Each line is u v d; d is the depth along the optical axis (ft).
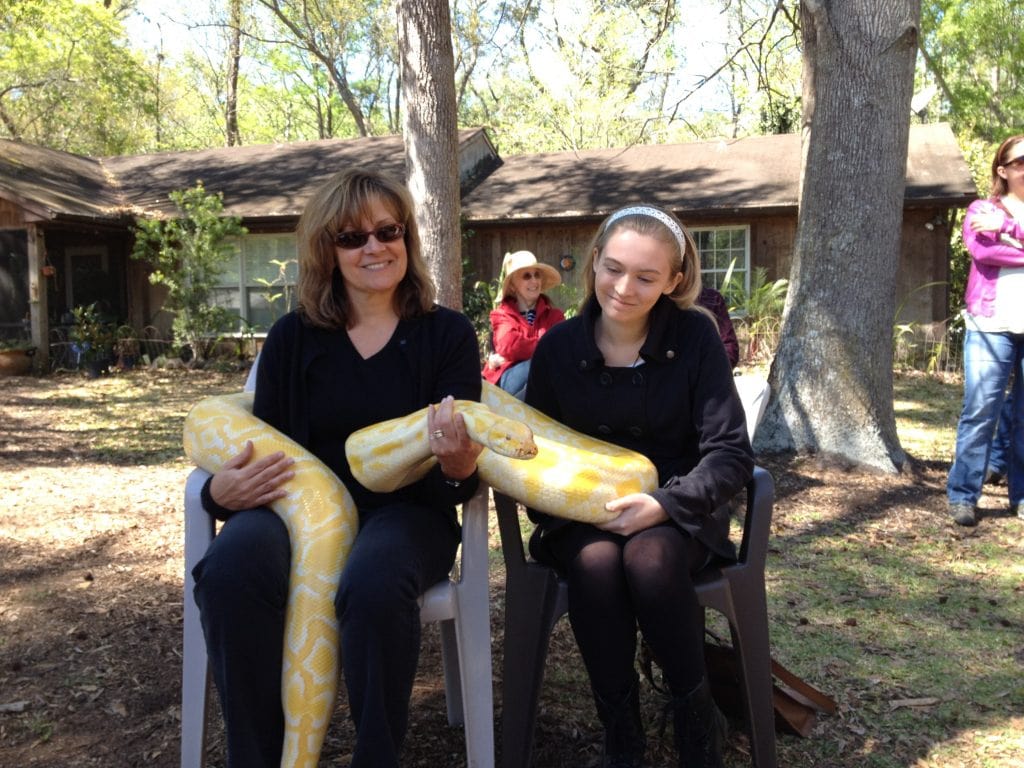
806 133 29.84
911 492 19.53
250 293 53.57
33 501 20.04
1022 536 16.55
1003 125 82.53
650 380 8.78
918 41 20.90
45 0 82.64
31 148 60.39
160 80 124.98
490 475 8.29
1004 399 18.97
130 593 13.79
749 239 48.21
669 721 9.57
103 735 9.41
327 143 63.52
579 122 73.10
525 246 51.55
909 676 10.73
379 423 8.55
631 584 7.59
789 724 9.08
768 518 8.46
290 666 7.32
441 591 7.88
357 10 91.45
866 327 21.15
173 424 31.86
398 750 7.09
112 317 52.65
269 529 7.60
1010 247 16.20
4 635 12.09
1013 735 9.30
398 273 8.72
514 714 8.29
